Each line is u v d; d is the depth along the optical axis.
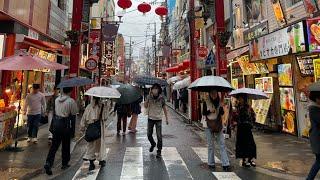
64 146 7.95
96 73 29.33
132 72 94.12
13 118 10.30
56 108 7.75
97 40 22.03
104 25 22.16
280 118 13.84
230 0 17.94
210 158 8.20
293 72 12.49
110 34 22.03
